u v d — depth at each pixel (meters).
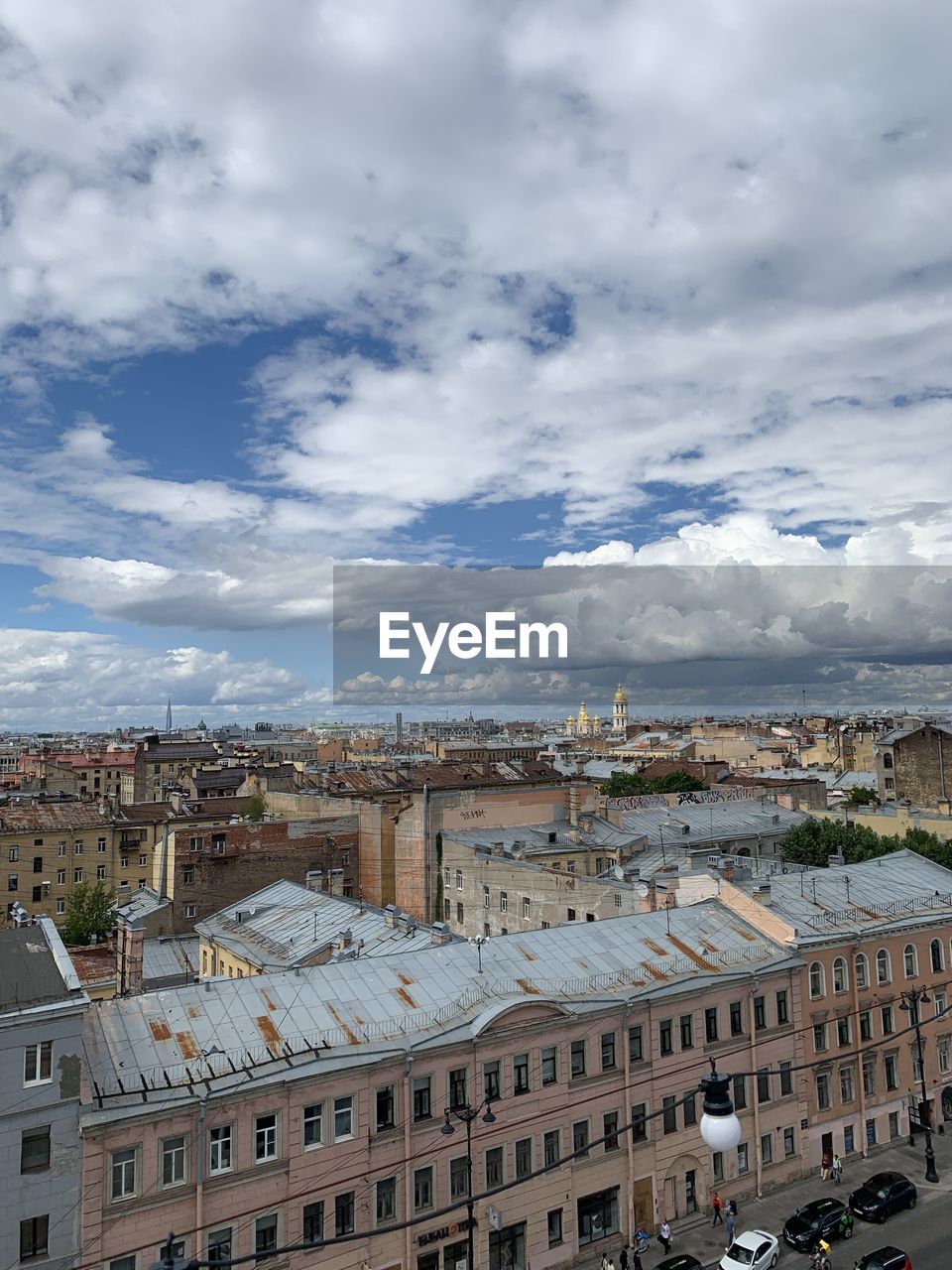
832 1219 45.06
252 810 117.12
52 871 102.25
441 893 86.25
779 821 102.44
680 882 61.03
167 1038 38.22
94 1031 37.78
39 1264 32.31
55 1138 33.16
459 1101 40.78
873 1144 54.31
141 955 54.69
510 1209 41.50
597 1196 44.50
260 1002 41.22
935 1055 57.91
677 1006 47.66
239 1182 35.81
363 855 93.69
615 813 95.31
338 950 55.97
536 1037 43.03
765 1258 42.28
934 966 58.50
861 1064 54.38
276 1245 36.41
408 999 43.06
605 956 49.62
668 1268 41.31
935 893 62.72
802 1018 52.06
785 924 53.56
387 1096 39.44
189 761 192.12
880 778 129.00
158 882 93.81
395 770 132.62
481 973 45.97
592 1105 44.47
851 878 63.44
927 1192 49.94
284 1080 36.78
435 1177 40.03
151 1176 34.47
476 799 90.75
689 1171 47.44
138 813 112.88
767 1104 50.22
